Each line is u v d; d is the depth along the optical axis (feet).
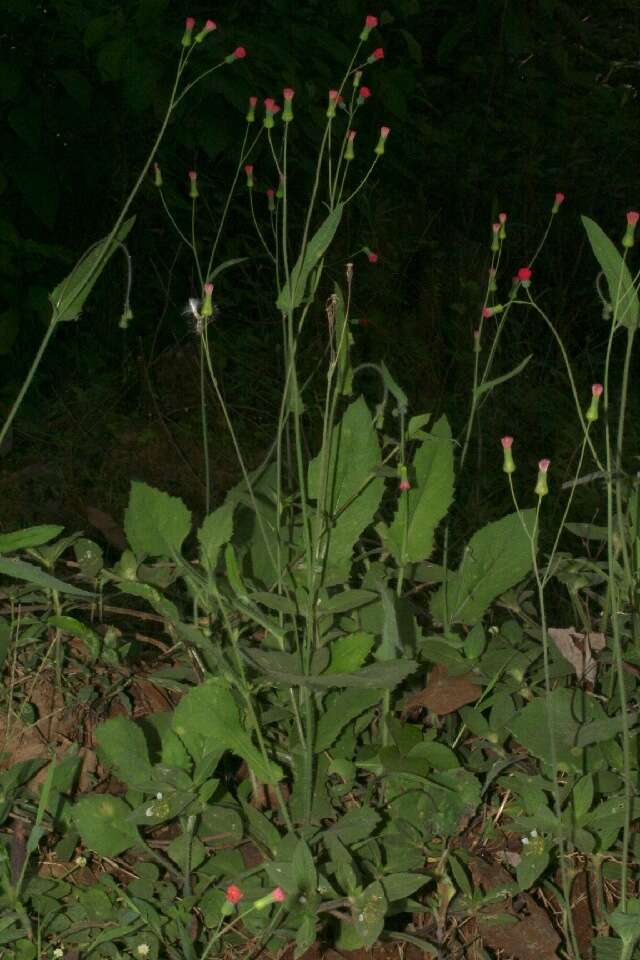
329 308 3.45
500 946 3.38
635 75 10.36
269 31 7.14
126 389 6.68
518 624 3.73
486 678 3.54
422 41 9.51
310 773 3.41
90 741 3.58
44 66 6.52
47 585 3.23
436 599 3.68
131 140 6.99
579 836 3.39
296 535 3.73
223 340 7.13
